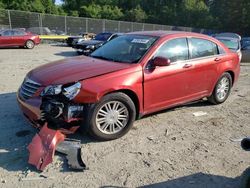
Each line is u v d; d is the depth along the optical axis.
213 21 55.72
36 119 4.52
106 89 4.58
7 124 5.35
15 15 27.70
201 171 4.11
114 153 4.48
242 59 16.25
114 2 69.12
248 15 51.12
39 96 4.52
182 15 59.59
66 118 4.40
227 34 17.66
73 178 3.83
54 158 4.21
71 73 4.69
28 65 12.58
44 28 29.22
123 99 4.82
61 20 30.75
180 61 5.73
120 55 5.52
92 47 17.02
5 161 4.14
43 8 49.91
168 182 3.83
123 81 4.79
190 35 6.07
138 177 3.91
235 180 3.93
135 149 4.64
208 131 5.50
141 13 61.12
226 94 7.19
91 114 4.54
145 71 5.11
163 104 5.55
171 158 4.43
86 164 4.14
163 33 5.89
